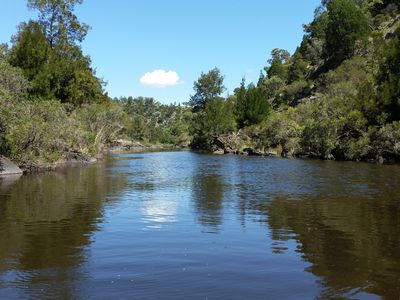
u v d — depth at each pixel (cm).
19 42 4816
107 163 4466
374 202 1725
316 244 1061
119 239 1102
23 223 1290
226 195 1958
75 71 5100
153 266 877
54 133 3581
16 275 815
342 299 706
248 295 721
